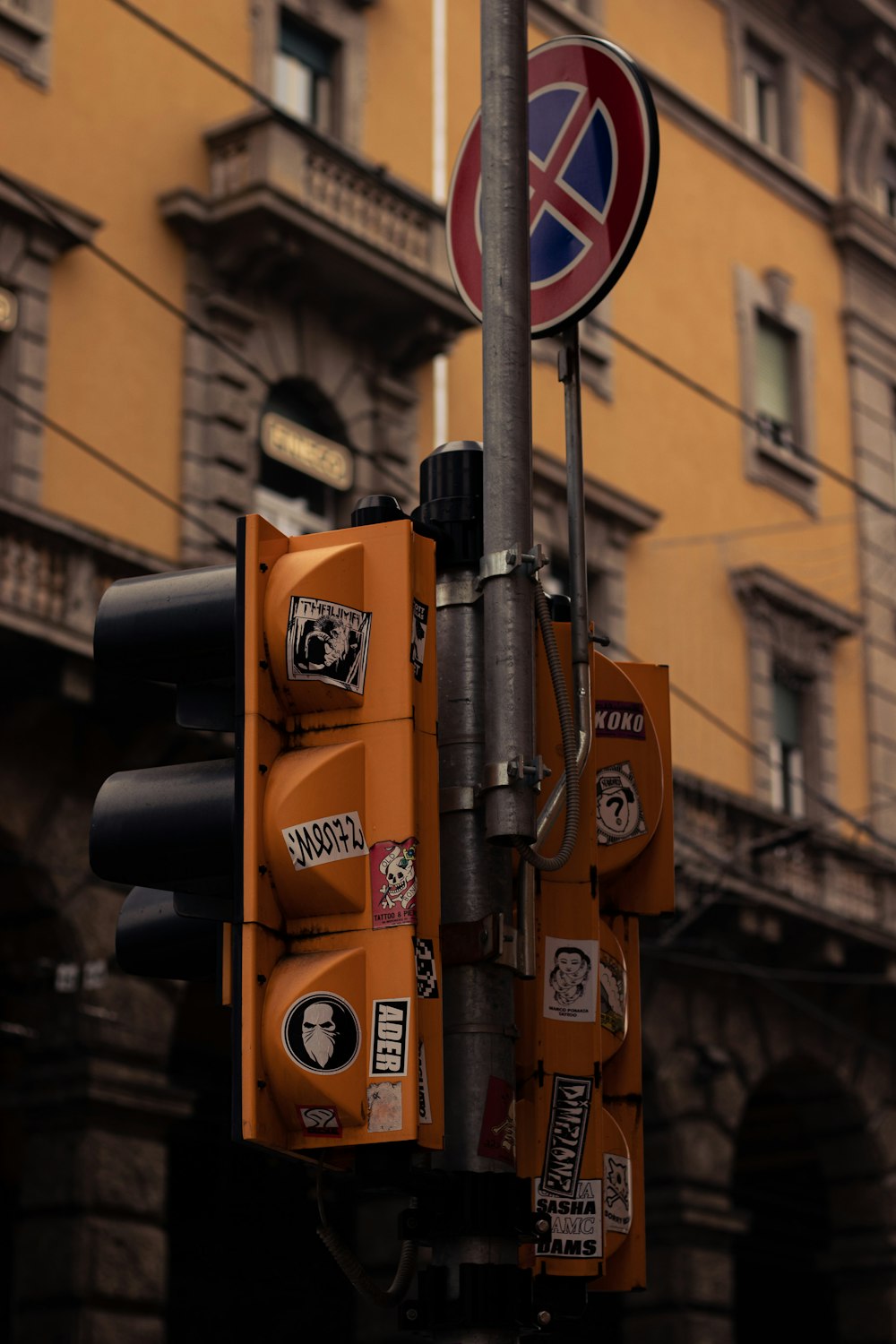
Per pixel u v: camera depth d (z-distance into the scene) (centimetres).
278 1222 1897
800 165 2773
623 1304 2083
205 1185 1886
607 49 527
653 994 2130
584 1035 452
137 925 443
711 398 2145
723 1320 2086
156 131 1861
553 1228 438
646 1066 2112
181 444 1800
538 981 451
